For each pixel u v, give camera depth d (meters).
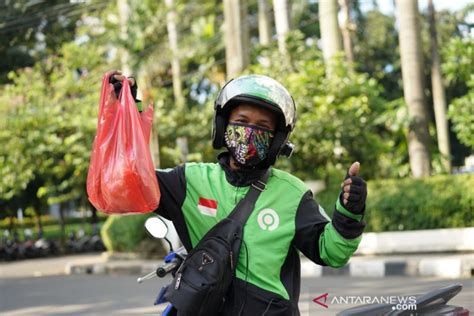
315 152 16.52
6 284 15.66
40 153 20.50
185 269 3.02
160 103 19.58
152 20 20.58
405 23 16.66
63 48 20.75
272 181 3.19
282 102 3.15
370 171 17.17
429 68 36.03
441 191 13.95
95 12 21.19
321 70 17.02
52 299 11.88
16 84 21.11
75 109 20.97
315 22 35.09
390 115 16.84
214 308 3.01
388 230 14.35
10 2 17.17
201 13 26.17
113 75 3.24
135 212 3.13
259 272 3.06
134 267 16.58
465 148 35.97
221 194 3.18
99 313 9.65
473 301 3.55
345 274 12.72
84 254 28.14
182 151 15.91
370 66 38.75
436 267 11.66
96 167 3.16
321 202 15.09
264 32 22.91
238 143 3.16
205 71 24.47
